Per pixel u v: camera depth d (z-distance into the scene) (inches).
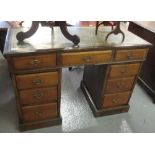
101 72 64.3
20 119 61.6
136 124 71.2
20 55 47.8
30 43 52.8
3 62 105.4
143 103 82.6
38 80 54.2
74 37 52.6
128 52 58.9
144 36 84.4
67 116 72.2
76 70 104.1
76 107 77.1
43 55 50.1
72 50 51.7
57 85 58.0
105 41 58.7
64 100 80.6
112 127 68.9
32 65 50.6
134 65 63.2
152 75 83.3
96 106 72.9
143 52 61.0
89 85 79.1
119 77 64.6
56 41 55.3
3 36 81.4
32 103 59.1
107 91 67.0
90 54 54.5
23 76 52.0
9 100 78.8
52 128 66.3
